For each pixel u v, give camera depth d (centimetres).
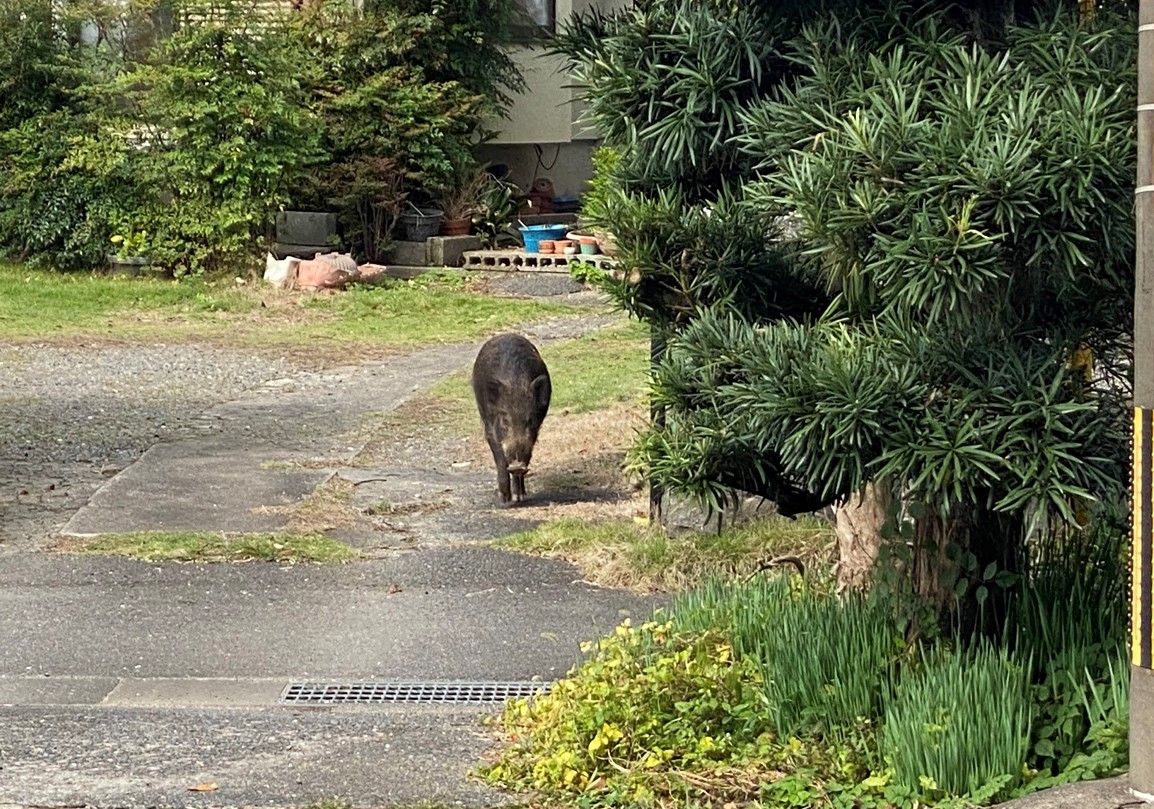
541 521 1041
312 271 2217
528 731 628
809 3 557
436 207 2470
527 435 1086
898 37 542
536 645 798
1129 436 510
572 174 2817
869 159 482
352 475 1183
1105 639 576
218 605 868
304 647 797
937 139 475
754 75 554
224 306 2112
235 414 1434
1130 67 503
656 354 756
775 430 514
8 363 1695
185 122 2269
